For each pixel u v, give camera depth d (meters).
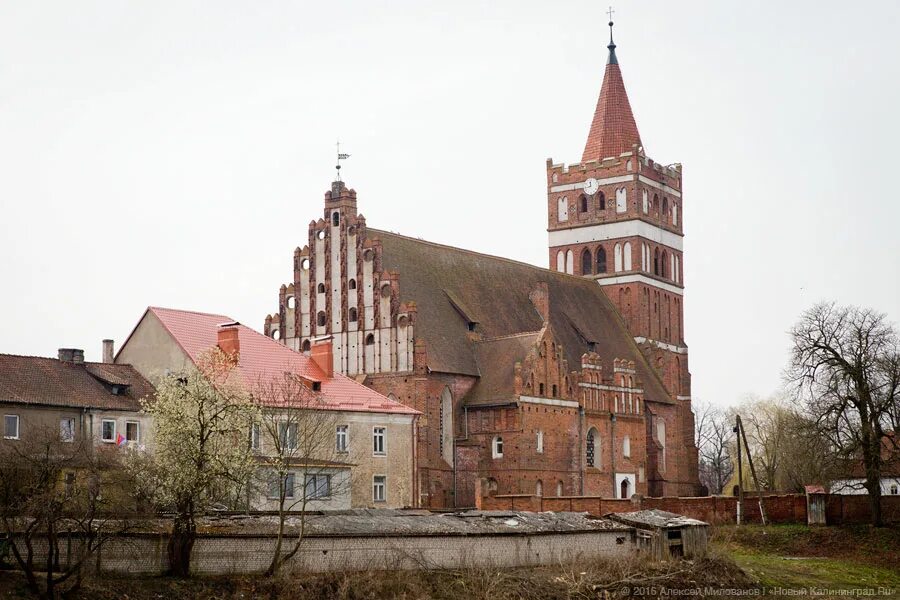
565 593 80.94
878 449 115.31
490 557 84.25
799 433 119.94
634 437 148.75
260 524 78.12
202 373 79.12
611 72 178.12
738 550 112.44
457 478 128.88
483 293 144.38
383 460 106.69
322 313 132.00
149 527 72.81
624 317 170.25
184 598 69.75
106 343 105.69
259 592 72.12
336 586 74.62
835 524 118.31
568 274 168.00
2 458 70.94
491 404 129.75
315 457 98.94
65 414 92.12
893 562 108.12
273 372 103.44
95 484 70.06
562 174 177.25
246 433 76.00
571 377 137.75
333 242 132.12
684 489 167.75
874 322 117.31
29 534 66.56
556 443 133.75
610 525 93.38
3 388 90.06
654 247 174.25
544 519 92.62
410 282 134.12
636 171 171.38
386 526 82.31
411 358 125.62
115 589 68.69
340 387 107.44
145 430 95.94
